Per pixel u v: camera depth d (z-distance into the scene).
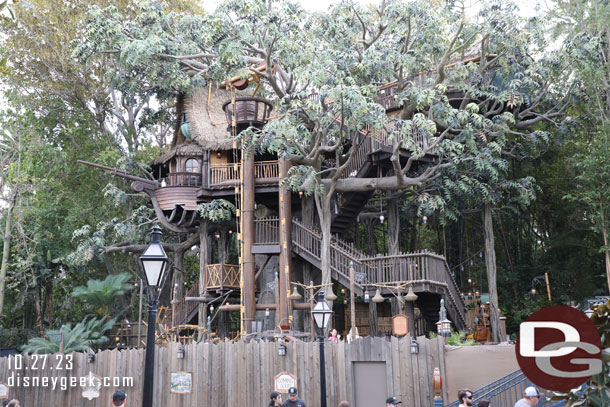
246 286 22.53
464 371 13.56
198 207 24.50
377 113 18.47
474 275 29.67
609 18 19.86
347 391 14.27
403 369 13.91
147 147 32.56
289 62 20.28
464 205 24.78
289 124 18.91
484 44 21.42
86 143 31.38
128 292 32.59
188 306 26.28
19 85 29.91
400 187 21.64
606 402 3.15
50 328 29.80
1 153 26.55
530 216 26.64
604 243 18.58
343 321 29.19
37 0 29.52
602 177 18.64
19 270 28.11
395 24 20.58
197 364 15.55
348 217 24.53
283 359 14.92
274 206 27.56
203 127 26.47
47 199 29.64
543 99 23.83
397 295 19.84
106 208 29.78
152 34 21.48
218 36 19.41
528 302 23.48
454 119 20.77
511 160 26.11
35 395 16.28
